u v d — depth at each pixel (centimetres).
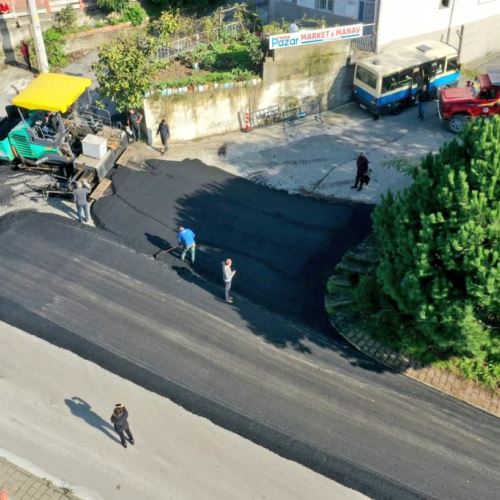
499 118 1544
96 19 3222
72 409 1577
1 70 3014
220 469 1461
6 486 1411
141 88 2380
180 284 1911
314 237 2088
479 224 1434
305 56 2644
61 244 2033
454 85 2894
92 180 2242
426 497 1417
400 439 1526
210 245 2052
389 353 1717
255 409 1583
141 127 2542
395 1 2755
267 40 2575
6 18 2984
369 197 2261
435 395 1627
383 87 2655
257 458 1485
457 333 1523
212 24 2939
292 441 1517
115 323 1786
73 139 2336
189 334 1759
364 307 1797
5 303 1834
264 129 2714
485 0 3033
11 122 2491
